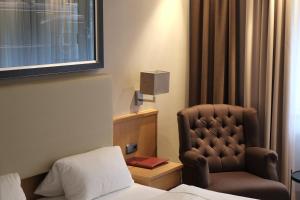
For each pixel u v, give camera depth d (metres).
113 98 3.75
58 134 3.11
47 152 3.05
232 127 4.17
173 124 4.52
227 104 4.53
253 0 4.28
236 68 4.47
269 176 3.80
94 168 3.14
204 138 4.10
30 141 2.92
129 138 3.90
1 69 2.80
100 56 3.51
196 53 4.55
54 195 3.13
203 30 4.47
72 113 3.20
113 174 3.21
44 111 2.99
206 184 3.66
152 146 4.18
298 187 4.38
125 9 3.78
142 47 4.01
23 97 2.85
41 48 3.05
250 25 4.29
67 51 3.25
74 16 3.27
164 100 4.35
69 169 3.05
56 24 3.14
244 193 3.58
